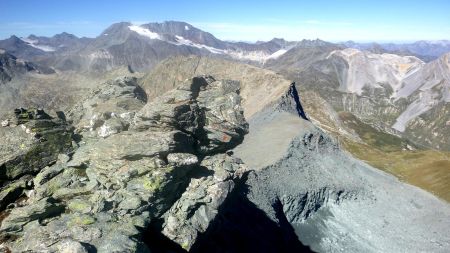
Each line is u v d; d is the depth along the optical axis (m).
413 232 79.00
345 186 85.75
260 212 68.69
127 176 50.38
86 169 53.81
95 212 46.22
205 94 101.56
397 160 139.50
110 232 42.78
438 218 83.94
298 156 85.25
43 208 45.44
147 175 50.53
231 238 60.16
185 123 68.31
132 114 72.69
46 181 53.16
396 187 92.44
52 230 42.41
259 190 71.81
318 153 90.88
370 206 84.50
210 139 74.31
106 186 49.62
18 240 42.38
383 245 74.81
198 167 61.38
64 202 49.31
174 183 52.59
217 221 57.41
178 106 68.06
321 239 74.31
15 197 52.28
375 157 145.25
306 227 76.81
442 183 111.12
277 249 65.69
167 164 53.03
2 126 58.66
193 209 53.50
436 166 123.44
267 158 80.50
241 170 67.81
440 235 78.62
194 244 50.72
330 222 79.25
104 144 56.78
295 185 78.75
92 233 41.94
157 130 64.69
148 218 47.69
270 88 128.25
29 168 55.47
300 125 96.38
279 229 69.25
